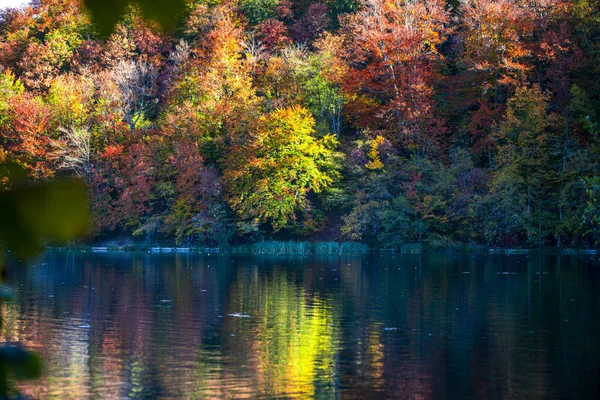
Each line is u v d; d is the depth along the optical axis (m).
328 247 53.88
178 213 57.06
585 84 53.56
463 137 58.94
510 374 14.00
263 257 48.44
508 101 52.03
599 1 51.91
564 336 17.83
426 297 25.48
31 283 30.22
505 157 50.03
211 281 31.36
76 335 18.08
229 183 57.84
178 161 57.34
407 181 54.12
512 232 51.25
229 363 15.03
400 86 59.12
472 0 59.78
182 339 17.66
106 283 30.33
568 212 46.16
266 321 20.34
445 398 12.33
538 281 30.58
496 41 56.03
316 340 17.53
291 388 12.98
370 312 21.98
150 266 40.06
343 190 56.00
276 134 56.00
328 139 57.59
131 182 58.94
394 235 53.22
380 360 15.30
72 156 57.50
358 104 60.50
